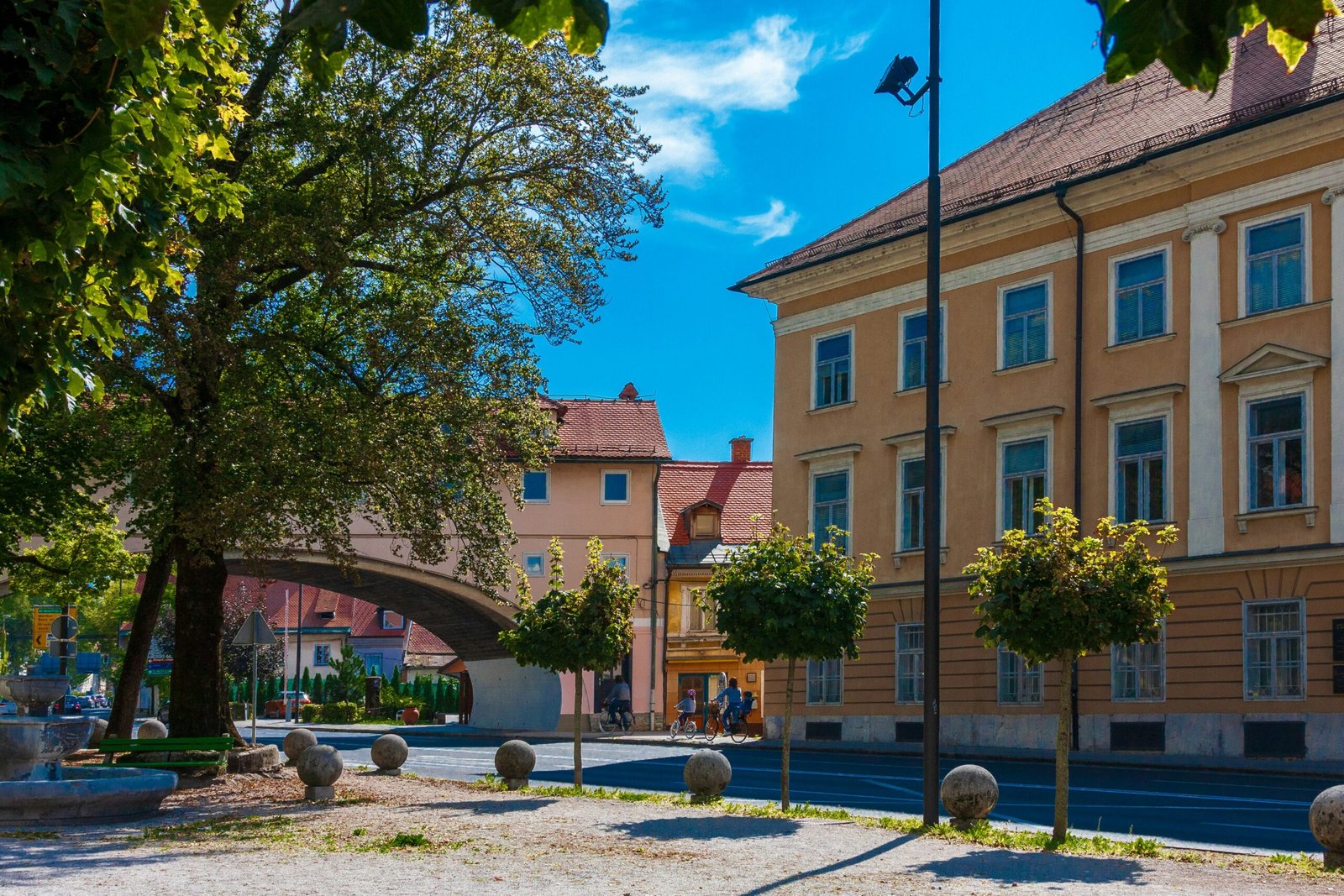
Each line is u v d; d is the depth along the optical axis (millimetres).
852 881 10227
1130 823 15594
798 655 16547
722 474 56062
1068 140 33594
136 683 26688
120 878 10234
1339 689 25172
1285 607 26438
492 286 21922
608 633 19062
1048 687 30578
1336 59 27281
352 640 89812
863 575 16938
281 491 18672
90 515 30219
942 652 33219
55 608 45219
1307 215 26812
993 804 13992
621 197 21781
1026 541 13352
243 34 18266
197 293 18000
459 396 20391
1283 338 26953
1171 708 28000
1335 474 25812
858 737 35125
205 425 18625
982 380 32938
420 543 20531
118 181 6754
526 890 9688
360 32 19141
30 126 4938
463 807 16562
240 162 19656
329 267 18875
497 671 54625
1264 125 27172
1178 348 28891
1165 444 28906
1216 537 27641
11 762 16031
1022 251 32344
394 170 20078
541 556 49375
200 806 17250
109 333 7293
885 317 35688
